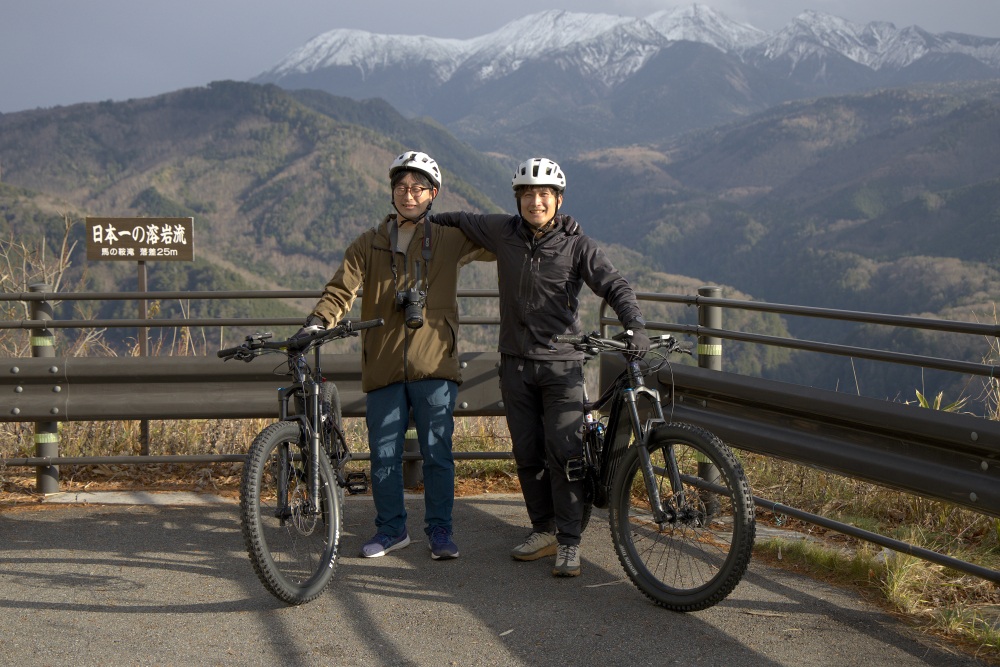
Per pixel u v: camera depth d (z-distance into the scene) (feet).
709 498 14.21
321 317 13.12
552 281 13.05
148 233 23.31
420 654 10.14
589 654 10.16
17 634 10.52
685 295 15.96
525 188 13.04
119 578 12.49
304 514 11.67
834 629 10.88
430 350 13.62
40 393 16.85
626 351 11.99
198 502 16.49
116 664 9.77
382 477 13.79
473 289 17.84
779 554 13.55
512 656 10.10
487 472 18.74
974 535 14.71
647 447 11.93
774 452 13.71
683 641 10.53
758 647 10.36
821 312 13.39
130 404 16.89
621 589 12.30
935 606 11.66
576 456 12.76
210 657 9.97
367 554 13.60
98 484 17.85
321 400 12.53
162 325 17.38
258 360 17.01
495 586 12.41
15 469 18.75
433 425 13.67
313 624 10.96
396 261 13.62
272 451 11.62
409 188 13.65
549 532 13.83
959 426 10.93
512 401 13.53
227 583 12.33
